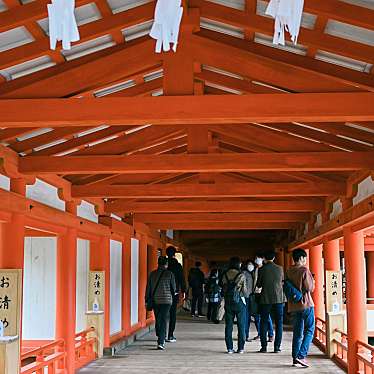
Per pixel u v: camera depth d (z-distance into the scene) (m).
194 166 6.66
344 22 4.16
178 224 15.42
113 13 4.77
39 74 5.11
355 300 7.96
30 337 10.06
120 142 7.41
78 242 10.75
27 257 10.25
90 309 9.59
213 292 15.14
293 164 6.55
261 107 4.50
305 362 8.83
